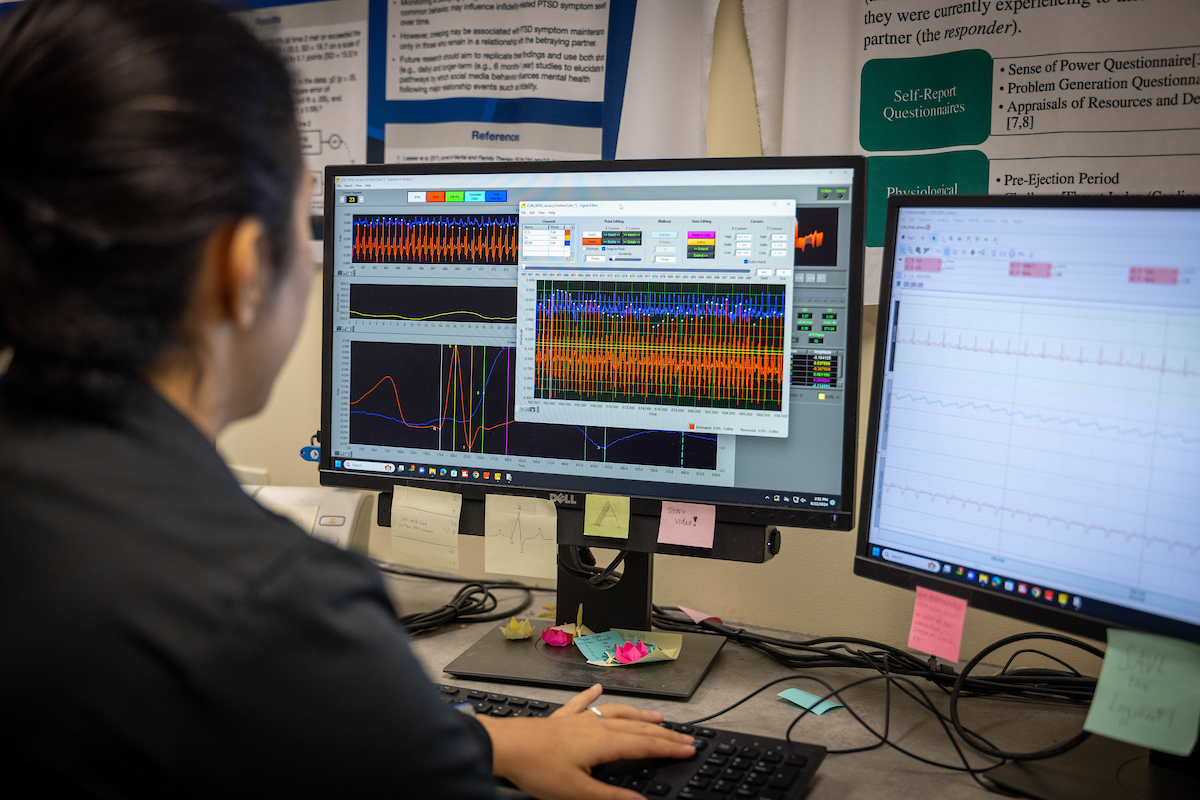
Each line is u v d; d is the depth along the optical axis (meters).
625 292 0.88
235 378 0.43
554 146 1.14
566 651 0.92
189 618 0.33
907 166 0.97
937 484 0.74
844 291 0.82
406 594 1.14
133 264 0.34
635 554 0.95
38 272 0.33
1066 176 0.90
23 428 0.36
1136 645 0.61
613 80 1.11
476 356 0.93
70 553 0.33
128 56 0.33
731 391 0.86
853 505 0.83
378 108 1.23
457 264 0.93
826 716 0.80
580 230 0.89
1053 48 0.89
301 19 1.27
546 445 0.92
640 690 0.82
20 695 0.31
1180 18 0.84
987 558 0.70
